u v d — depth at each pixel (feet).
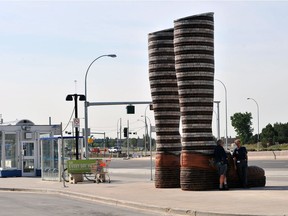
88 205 68.59
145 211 60.59
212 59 78.28
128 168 180.04
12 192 94.02
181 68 77.82
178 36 78.02
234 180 77.92
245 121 444.14
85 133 139.54
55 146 111.86
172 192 75.92
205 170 75.82
